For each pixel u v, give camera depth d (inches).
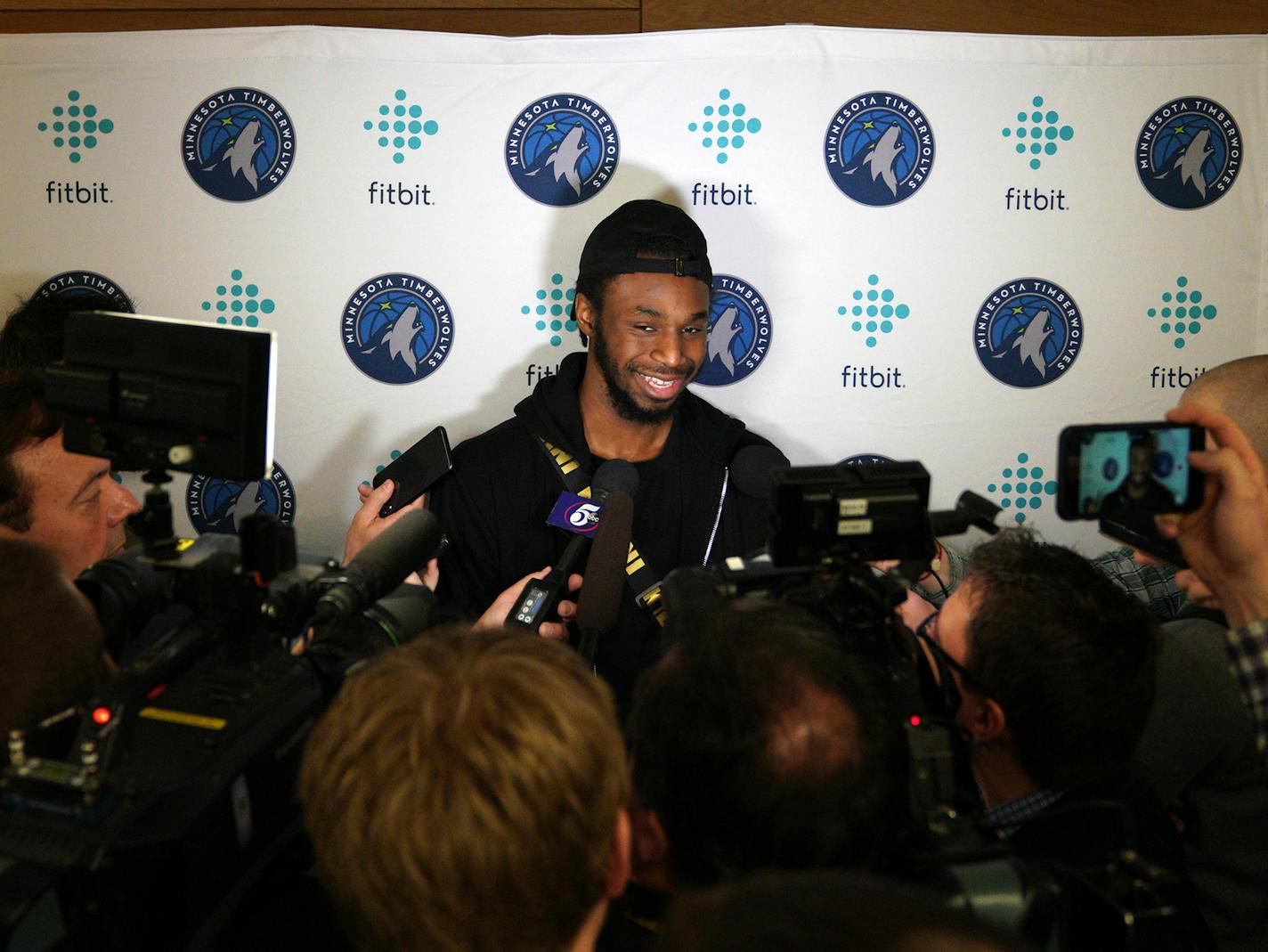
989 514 50.0
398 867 27.4
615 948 37.8
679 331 74.5
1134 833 39.2
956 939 17.9
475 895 27.3
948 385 87.4
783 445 88.3
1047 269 86.0
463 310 86.0
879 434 88.0
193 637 41.3
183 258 84.6
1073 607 43.6
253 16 84.7
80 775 34.9
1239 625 43.6
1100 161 84.5
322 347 86.1
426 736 28.3
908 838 35.6
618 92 83.0
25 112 82.4
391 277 85.4
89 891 33.7
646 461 79.5
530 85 83.0
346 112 83.0
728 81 82.9
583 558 77.7
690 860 34.9
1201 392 59.7
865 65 82.9
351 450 87.7
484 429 87.7
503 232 84.9
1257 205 85.2
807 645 35.5
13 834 34.4
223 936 38.8
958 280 86.0
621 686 77.2
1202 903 54.1
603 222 76.0
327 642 48.9
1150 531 53.1
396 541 50.7
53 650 38.4
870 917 18.5
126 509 67.4
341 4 84.7
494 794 27.3
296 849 42.5
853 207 84.7
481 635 32.5
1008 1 85.4
